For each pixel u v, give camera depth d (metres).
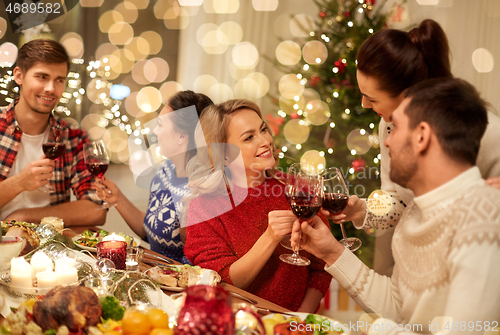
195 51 4.59
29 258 1.28
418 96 0.97
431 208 0.99
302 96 3.84
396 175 1.04
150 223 2.03
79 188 2.42
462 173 0.96
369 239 3.53
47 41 2.24
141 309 0.95
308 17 4.13
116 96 4.07
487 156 1.42
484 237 0.89
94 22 4.01
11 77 2.80
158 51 4.40
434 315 1.01
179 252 1.99
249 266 1.42
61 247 1.37
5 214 2.27
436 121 0.94
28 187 2.06
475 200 0.92
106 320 0.93
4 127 2.29
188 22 4.54
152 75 4.35
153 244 2.04
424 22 1.39
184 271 1.29
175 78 4.54
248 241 1.57
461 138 0.94
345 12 3.28
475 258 0.88
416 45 1.37
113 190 2.18
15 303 1.09
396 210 1.77
